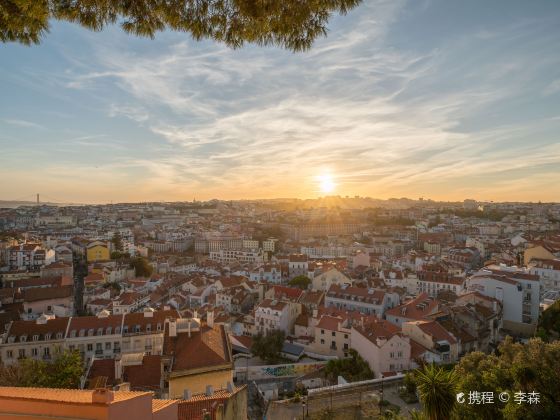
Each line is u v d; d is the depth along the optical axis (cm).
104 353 9425
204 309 14262
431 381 3225
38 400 1620
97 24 1862
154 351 9644
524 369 3775
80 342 9362
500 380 3953
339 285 14825
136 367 5881
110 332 9575
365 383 6184
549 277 14975
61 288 15212
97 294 16725
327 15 1825
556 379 3731
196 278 18475
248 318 13700
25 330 9400
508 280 12356
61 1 1781
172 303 15750
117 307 14375
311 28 1848
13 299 14825
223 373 5197
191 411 3347
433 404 3153
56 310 14162
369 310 13150
